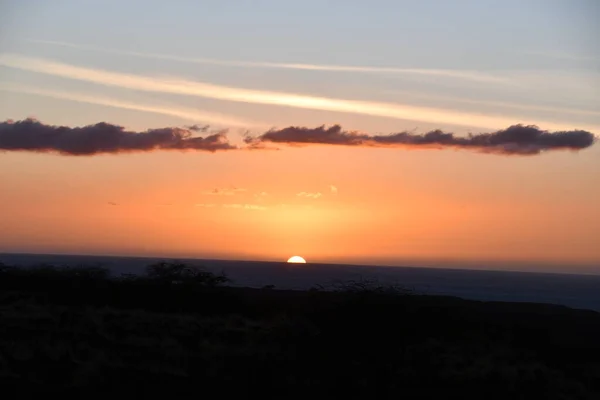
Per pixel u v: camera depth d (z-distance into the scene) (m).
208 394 17.22
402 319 24.81
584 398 19.17
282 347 22.30
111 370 18.53
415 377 19.56
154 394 16.92
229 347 21.86
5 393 16.27
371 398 17.77
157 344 22.03
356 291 26.64
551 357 23.38
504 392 18.83
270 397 17.31
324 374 19.39
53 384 17.34
